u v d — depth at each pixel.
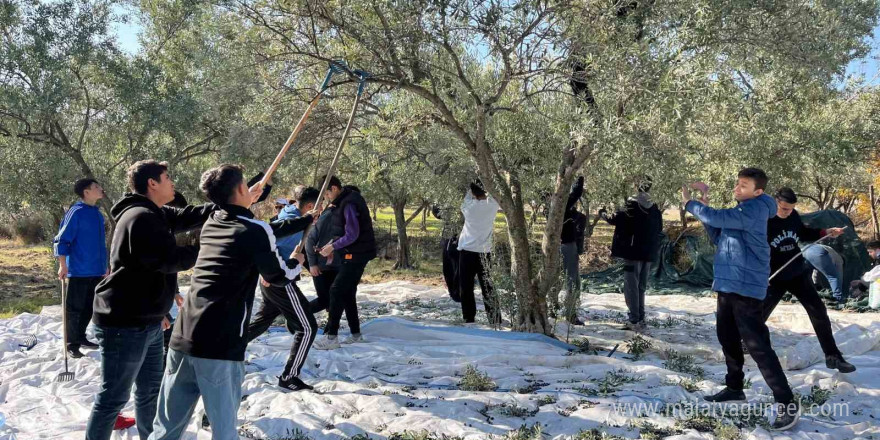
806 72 6.04
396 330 7.31
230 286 3.27
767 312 5.72
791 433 4.20
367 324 7.48
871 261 11.48
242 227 3.33
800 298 5.56
